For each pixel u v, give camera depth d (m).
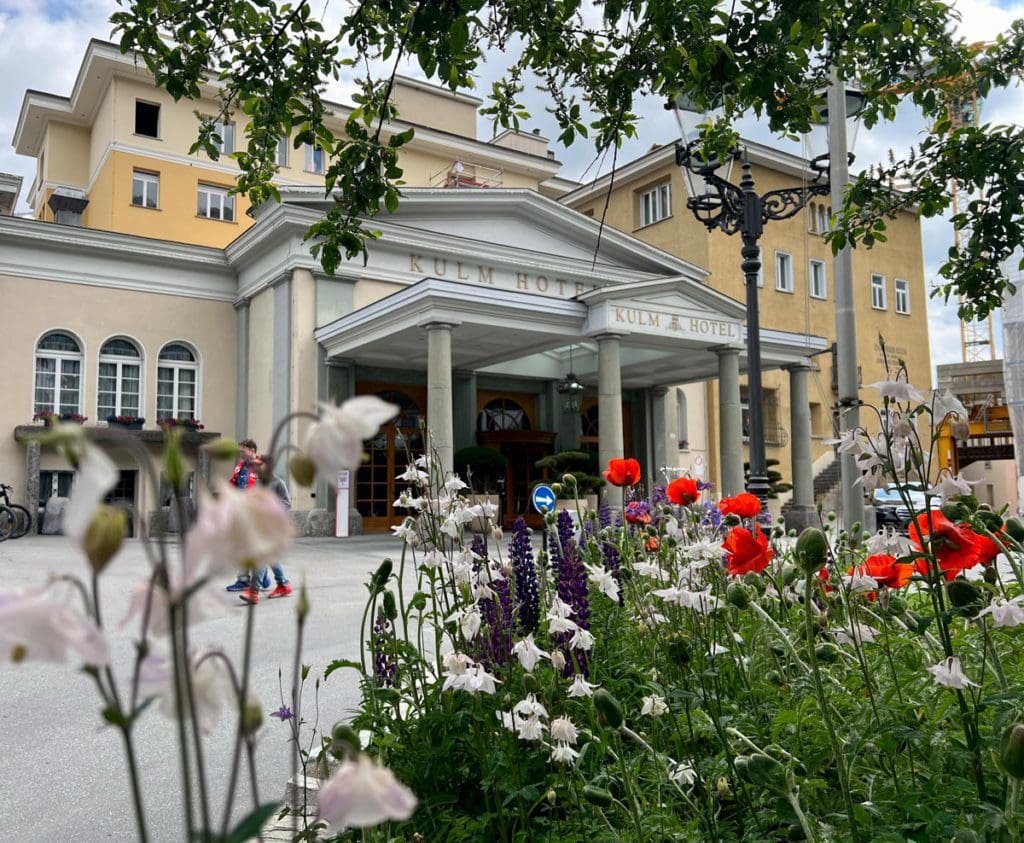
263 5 3.75
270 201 19.52
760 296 29.78
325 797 0.72
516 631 2.89
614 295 18.53
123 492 17.44
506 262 21.81
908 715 2.17
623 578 3.48
